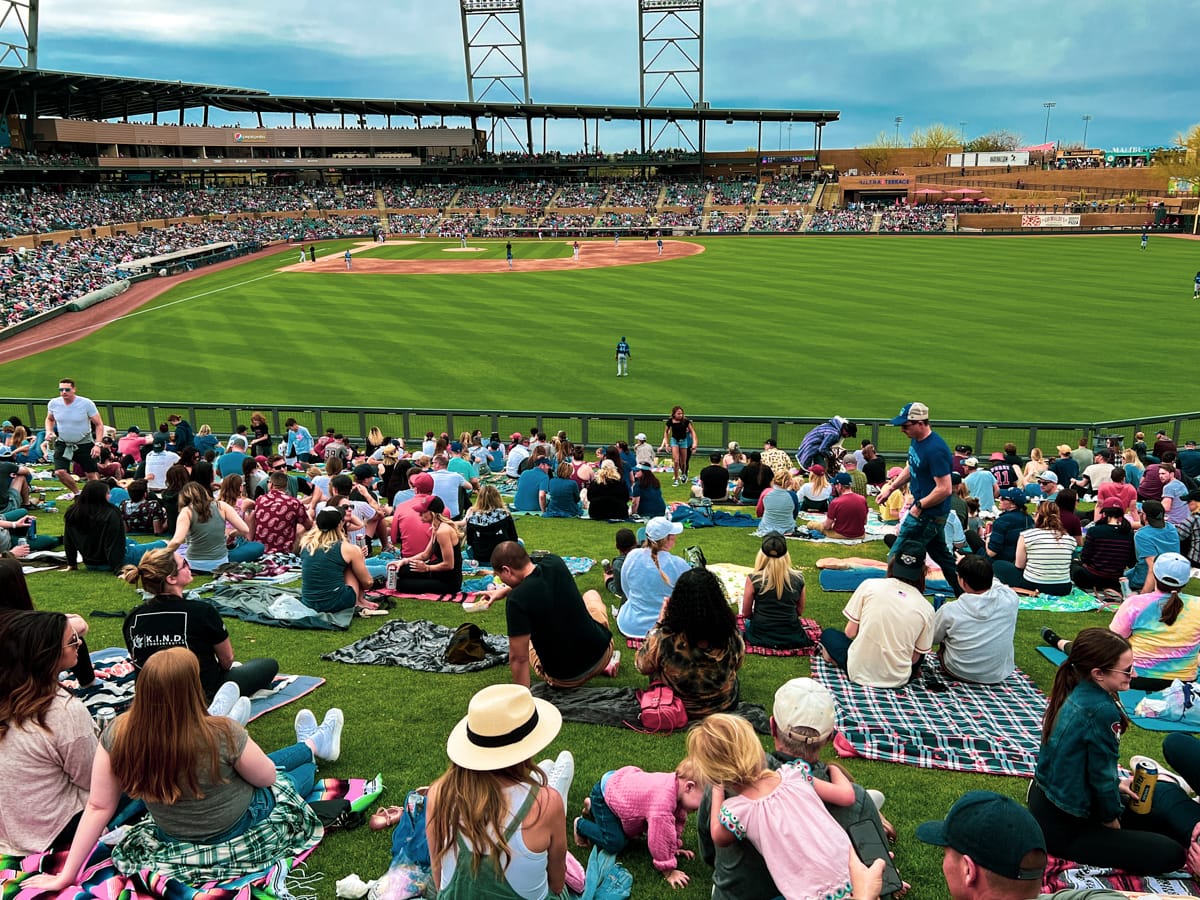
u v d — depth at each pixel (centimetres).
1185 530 1158
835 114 11569
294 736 667
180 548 1117
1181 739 559
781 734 470
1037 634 895
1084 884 486
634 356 3778
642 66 11650
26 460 2077
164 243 8219
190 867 477
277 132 11631
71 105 10825
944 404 2942
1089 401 2961
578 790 593
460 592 1030
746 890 429
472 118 12506
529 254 8231
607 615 942
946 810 572
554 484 1504
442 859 397
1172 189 10200
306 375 3519
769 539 845
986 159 11875
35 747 491
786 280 6100
